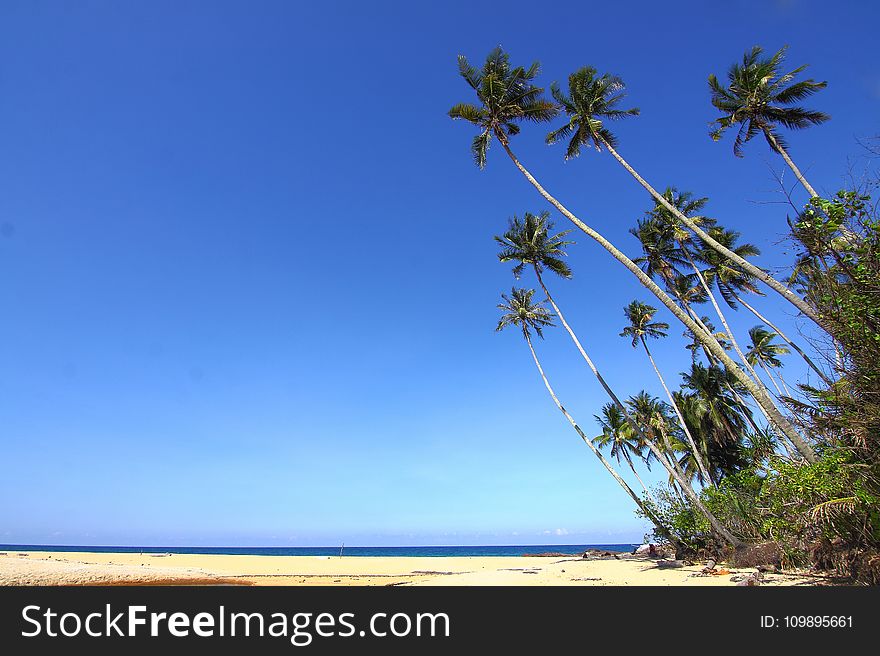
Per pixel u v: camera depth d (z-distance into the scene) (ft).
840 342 29.01
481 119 72.33
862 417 28.40
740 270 98.02
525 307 115.34
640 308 114.11
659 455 82.74
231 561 130.62
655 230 96.37
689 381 121.29
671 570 64.54
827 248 28.89
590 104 70.54
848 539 33.63
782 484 37.37
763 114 70.74
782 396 34.24
